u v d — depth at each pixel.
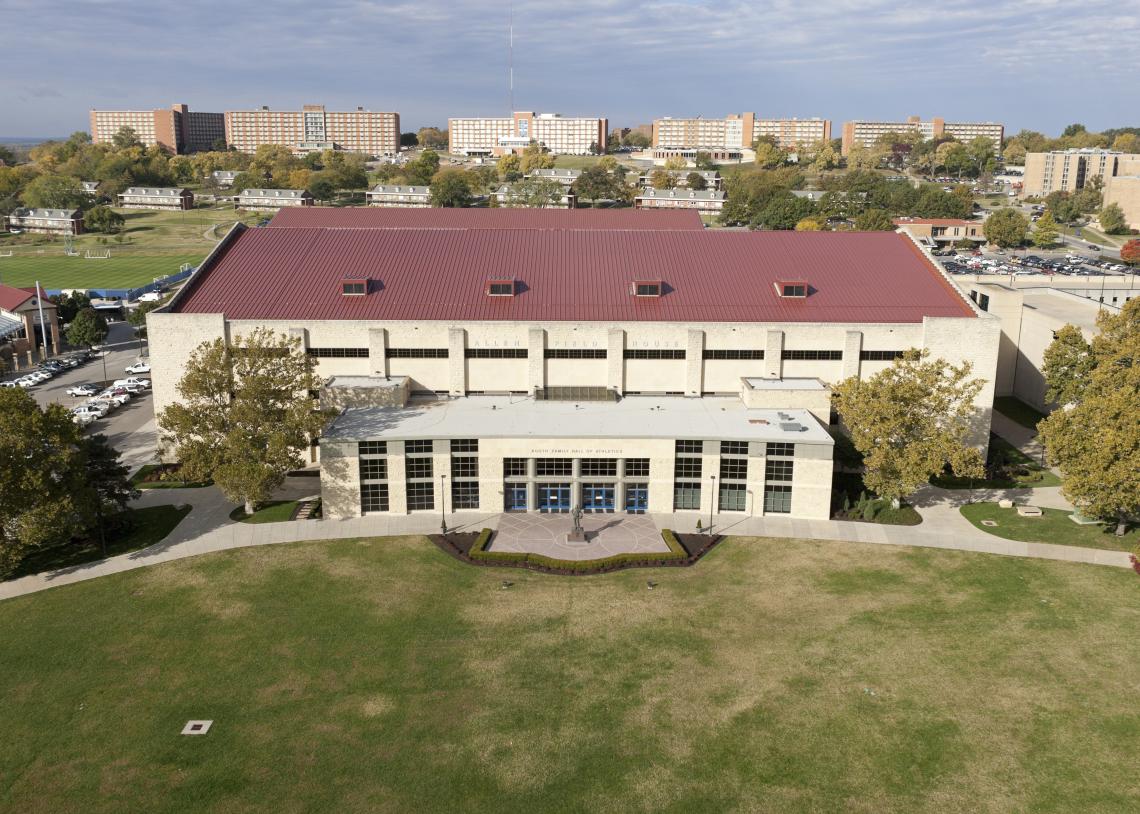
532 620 69.75
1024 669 62.62
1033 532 85.12
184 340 99.12
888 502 89.19
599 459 89.44
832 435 96.75
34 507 71.88
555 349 99.81
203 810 49.59
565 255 110.19
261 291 104.06
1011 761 53.31
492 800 50.31
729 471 89.06
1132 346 89.25
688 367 99.56
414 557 80.75
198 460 84.62
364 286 102.75
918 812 49.34
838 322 99.44
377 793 50.84
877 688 60.41
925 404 86.62
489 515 89.94
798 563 79.38
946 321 98.06
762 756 53.84
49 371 145.00
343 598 73.19
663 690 60.31
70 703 59.28
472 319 99.62
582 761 53.44
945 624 68.69
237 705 59.03
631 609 71.44
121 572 77.81
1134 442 75.62
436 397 101.00
